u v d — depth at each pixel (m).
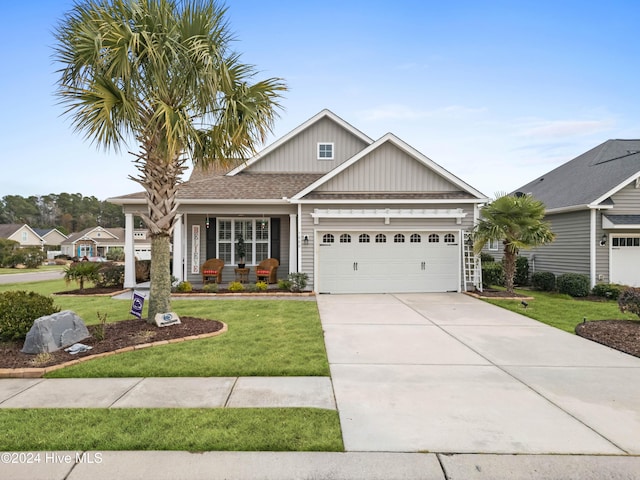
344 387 4.38
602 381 4.62
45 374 4.72
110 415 3.60
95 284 13.28
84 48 6.05
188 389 4.29
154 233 7.09
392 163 12.69
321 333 6.85
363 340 6.50
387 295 11.79
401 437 3.25
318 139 15.76
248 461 2.89
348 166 12.56
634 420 3.60
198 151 7.65
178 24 6.57
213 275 12.96
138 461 2.88
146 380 4.57
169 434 3.24
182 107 6.79
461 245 12.38
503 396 4.14
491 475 2.75
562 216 14.37
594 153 16.81
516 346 6.16
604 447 3.12
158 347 5.87
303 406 3.85
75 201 95.38
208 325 7.19
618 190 12.47
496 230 10.98
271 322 7.74
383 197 12.34
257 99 7.28
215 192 12.95
